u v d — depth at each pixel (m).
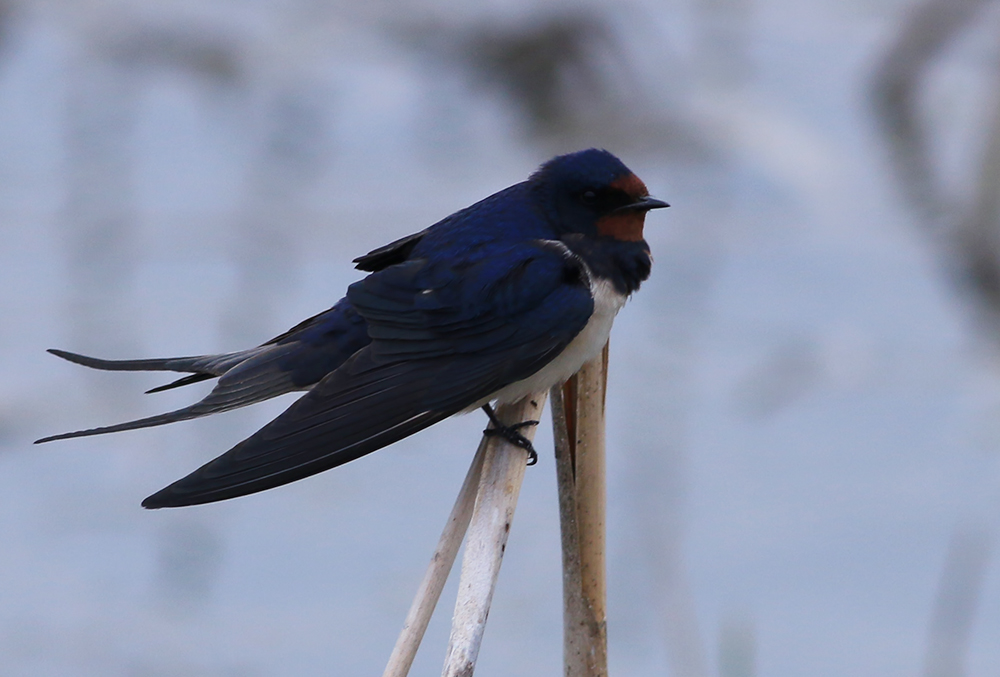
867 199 15.59
